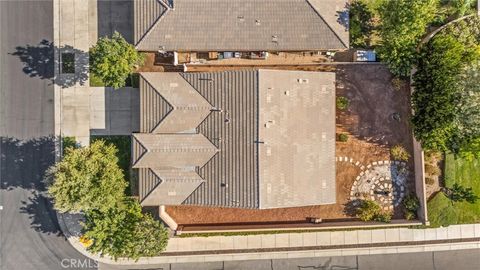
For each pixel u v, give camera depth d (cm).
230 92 3912
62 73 4412
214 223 4434
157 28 3991
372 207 4344
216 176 3981
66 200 3847
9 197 4444
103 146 4131
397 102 4412
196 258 4488
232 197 3928
